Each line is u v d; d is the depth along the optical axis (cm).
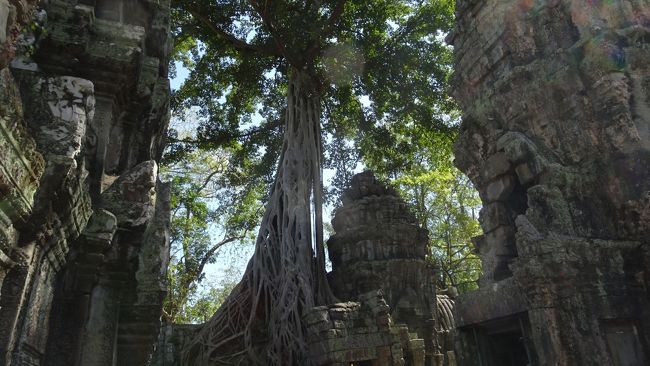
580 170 950
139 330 559
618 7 1000
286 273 1605
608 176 924
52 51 606
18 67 486
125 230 555
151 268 596
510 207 1056
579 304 798
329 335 1241
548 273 812
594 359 765
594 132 954
